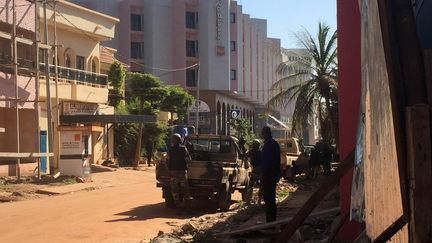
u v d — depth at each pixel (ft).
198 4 207.21
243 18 247.50
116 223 38.32
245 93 244.42
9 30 80.64
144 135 124.57
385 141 10.59
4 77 77.41
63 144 78.43
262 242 27.25
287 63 107.65
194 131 149.28
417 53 9.46
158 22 204.54
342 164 16.28
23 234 33.32
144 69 205.26
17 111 76.23
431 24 12.54
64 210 45.80
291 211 40.83
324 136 102.37
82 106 104.47
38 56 79.71
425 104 9.04
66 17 99.19
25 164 82.28
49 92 79.15
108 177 86.94
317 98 101.50
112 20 114.73
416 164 8.85
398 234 10.31
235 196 61.62
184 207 48.75
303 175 93.45
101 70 131.44
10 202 52.80
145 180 87.71
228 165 48.75
